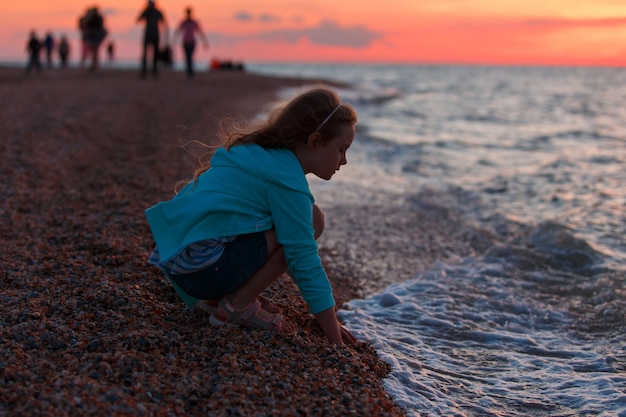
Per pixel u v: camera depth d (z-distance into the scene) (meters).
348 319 3.43
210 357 2.41
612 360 3.04
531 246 5.00
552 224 5.39
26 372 2.13
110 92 14.16
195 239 2.41
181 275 2.52
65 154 6.83
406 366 2.81
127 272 3.35
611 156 10.62
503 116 19.83
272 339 2.58
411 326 3.42
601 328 3.50
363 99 23.88
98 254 3.68
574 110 23.41
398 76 82.50
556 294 4.04
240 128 2.63
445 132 14.16
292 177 2.42
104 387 2.06
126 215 4.58
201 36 22.19
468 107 23.58
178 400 2.07
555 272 4.46
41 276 3.25
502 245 4.99
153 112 11.30
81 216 4.57
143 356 2.33
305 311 3.10
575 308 3.79
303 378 2.31
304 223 2.43
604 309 3.71
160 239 2.52
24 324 2.52
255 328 2.65
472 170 8.98
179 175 6.29
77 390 2.02
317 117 2.44
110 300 2.87
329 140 2.46
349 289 4.04
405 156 10.00
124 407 1.96
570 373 2.87
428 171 8.73
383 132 13.34
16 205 4.73
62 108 10.38
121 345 2.41
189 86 18.72
